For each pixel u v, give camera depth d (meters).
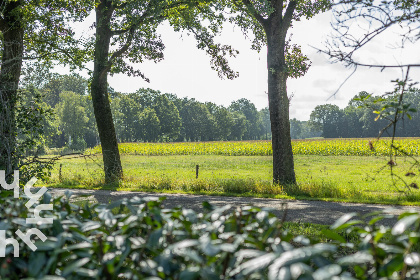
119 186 17.64
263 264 1.52
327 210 10.96
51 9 13.85
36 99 10.95
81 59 15.79
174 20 21.72
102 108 19.12
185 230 2.21
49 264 1.77
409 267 1.91
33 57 10.84
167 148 53.62
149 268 1.80
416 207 11.55
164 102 123.69
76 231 2.20
